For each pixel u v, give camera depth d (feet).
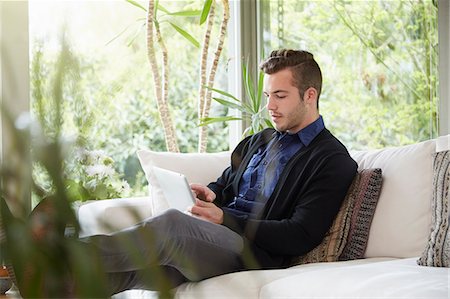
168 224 7.86
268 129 10.22
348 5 14.20
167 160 10.72
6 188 1.89
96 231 2.11
